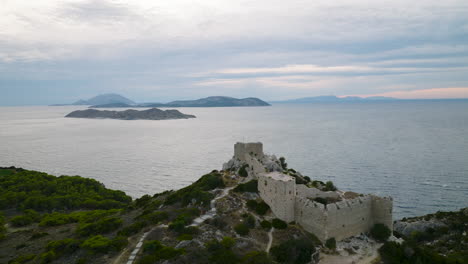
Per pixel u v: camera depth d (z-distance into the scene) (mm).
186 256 46781
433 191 130125
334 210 58312
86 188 116438
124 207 98688
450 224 82438
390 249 56562
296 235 59000
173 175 170375
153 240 53031
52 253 51125
